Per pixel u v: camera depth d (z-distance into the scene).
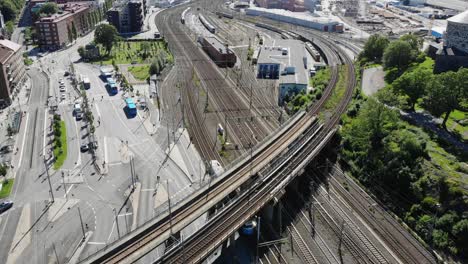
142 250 76.50
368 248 90.69
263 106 166.50
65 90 187.38
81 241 91.88
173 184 113.50
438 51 169.50
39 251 89.19
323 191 111.44
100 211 102.25
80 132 144.75
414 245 90.75
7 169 120.81
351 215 101.44
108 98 176.12
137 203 105.31
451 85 119.38
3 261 86.44
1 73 165.12
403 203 102.25
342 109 148.50
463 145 114.62
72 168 121.75
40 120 155.38
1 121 154.75
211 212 98.38
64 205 104.62
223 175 103.06
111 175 118.06
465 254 86.25
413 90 135.12
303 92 168.12
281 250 90.69
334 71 195.25
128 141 137.88
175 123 151.38
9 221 98.62
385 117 121.38
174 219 85.69
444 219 91.50
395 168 107.75
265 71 199.38
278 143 121.75
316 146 119.44
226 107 165.25
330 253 89.56
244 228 95.38
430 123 129.25
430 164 105.69
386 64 186.12
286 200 107.62
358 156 122.19
